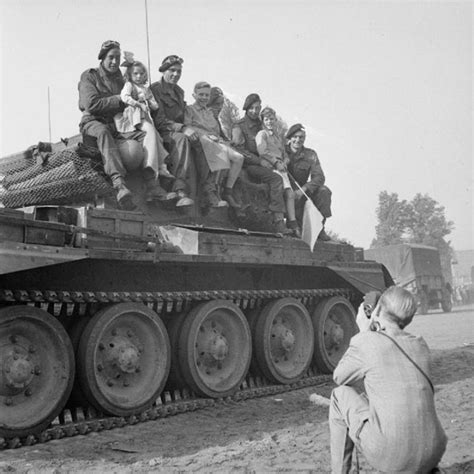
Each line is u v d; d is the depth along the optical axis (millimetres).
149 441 7121
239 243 9797
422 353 4410
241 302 10336
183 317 9453
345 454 4602
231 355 9961
